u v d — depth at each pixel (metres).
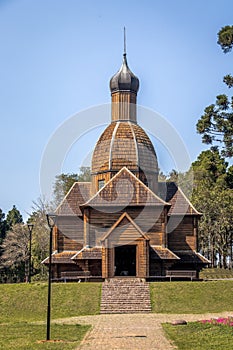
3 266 91.69
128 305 39.25
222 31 51.59
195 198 78.12
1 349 21.30
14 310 39.22
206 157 87.69
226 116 55.38
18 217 117.62
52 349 21.06
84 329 27.39
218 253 84.94
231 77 54.25
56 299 40.50
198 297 40.69
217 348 20.55
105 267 46.44
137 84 58.22
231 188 84.62
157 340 23.02
